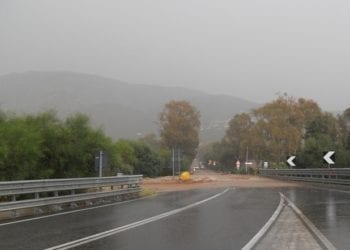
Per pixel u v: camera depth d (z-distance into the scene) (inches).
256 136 3467.0
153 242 462.3
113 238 487.2
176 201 983.6
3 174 951.6
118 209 806.5
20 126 1008.9
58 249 424.8
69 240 474.9
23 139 974.4
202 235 505.7
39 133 1052.5
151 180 2330.2
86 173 1183.6
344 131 3134.8
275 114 3388.3
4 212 706.2
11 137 976.3
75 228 563.2
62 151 1111.6
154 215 705.6
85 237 493.4
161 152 3499.0
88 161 1184.2
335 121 3181.6
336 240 468.8
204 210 778.2
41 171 1045.8
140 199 1056.2
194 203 924.6
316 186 1525.6
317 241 464.4
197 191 1369.3
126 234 514.3
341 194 1111.6
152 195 1205.7
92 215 708.7
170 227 569.6
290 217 666.8
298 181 1846.7
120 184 1075.3
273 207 823.1
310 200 955.3
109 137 1387.8
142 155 3080.7
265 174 2815.0
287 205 856.3
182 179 2233.0
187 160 4037.9
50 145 1102.4
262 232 524.4
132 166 2564.0
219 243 455.5
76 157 1141.1
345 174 1301.7
